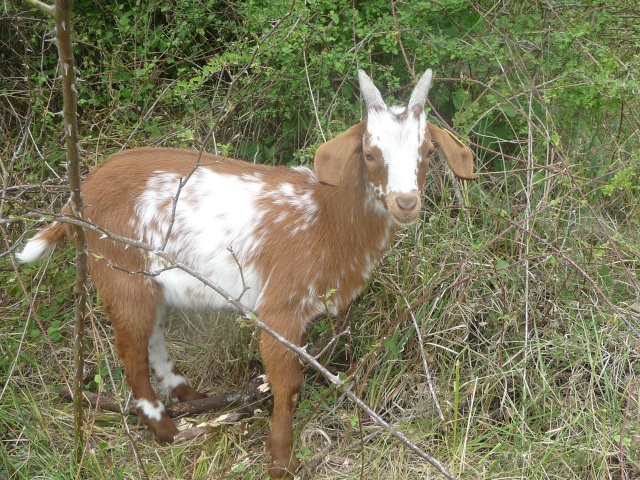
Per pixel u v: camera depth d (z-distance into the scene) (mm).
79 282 3111
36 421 3938
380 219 3564
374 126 3277
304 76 4676
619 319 4035
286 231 3596
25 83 5371
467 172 3434
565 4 4836
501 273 4262
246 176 3760
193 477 3695
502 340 3973
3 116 5289
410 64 4871
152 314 3789
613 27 4898
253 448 3900
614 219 5023
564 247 4508
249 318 2756
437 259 4395
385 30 4594
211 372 4445
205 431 3951
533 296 4344
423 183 3410
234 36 5281
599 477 3508
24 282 4348
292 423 3744
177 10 5000
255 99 4867
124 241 2869
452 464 3584
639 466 3445
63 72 2480
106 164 3820
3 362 4102
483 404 3916
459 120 4465
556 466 3600
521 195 4836
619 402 3764
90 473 3602
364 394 4141
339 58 4539
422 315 4172
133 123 5055
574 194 4656
